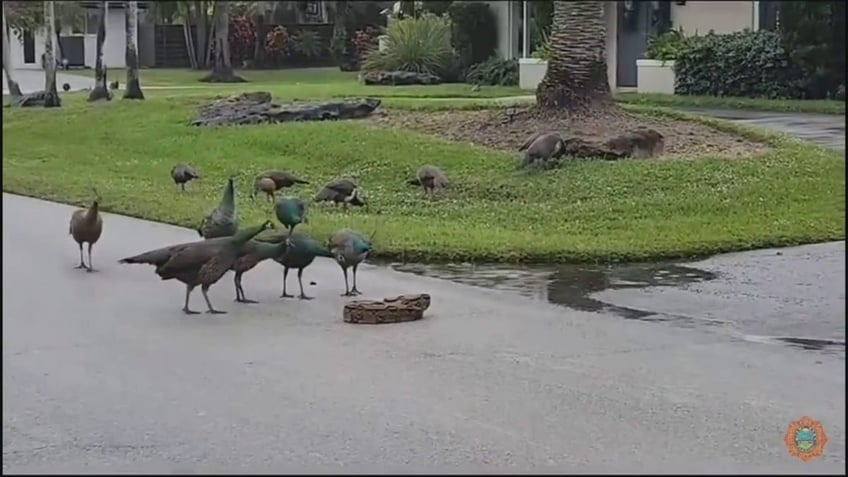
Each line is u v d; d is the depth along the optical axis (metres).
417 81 34.81
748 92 30.22
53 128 25.19
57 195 17.41
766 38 30.25
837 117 24.66
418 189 16.62
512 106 21.14
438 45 35.91
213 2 47.28
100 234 12.42
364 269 11.84
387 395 7.66
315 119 22.36
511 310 10.03
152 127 23.66
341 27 50.34
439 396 7.62
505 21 36.97
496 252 12.23
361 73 37.31
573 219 14.22
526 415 7.21
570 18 19.19
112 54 52.03
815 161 17.31
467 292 10.77
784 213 14.30
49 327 9.59
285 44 50.62
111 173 19.77
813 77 29.28
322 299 10.54
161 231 14.30
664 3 34.88
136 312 10.12
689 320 9.62
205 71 48.03
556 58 19.28
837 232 13.31
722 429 6.91
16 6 36.47
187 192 17.22
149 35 51.97
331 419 7.20
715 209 14.55
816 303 10.16
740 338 9.03
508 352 8.67
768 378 7.95
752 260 12.05
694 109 26.91
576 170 16.59
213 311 10.09
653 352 8.64
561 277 11.39
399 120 21.48
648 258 12.16
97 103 28.38
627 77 34.81
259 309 10.17
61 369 8.37
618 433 6.86
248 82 39.12
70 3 46.84
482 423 7.08
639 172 16.33
